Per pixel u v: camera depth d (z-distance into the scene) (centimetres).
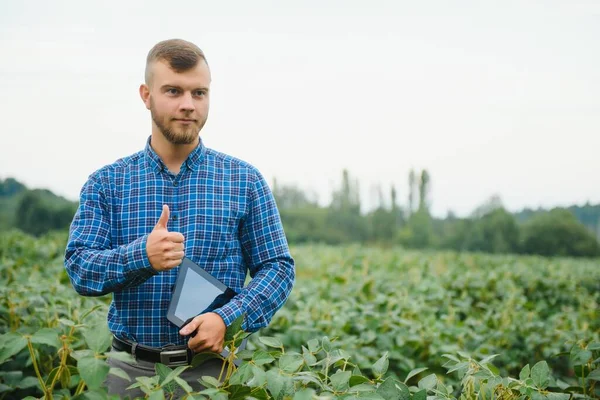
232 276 238
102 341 174
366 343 446
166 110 222
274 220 247
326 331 459
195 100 225
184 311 219
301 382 212
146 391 175
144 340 227
